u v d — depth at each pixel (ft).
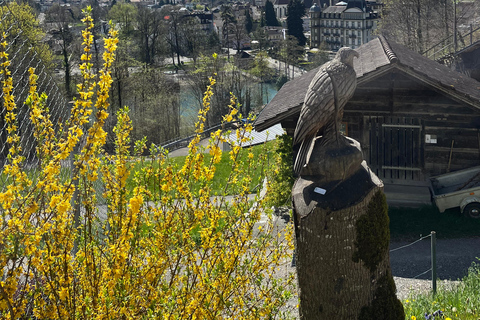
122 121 13.33
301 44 392.27
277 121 43.70
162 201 13.91
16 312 11.14
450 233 40.04
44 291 12.19
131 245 12.98
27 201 10.82
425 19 137.08
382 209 15.37
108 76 11.10
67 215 12.26
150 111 151.33
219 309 14.28
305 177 16.21
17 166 10.92
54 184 10.93
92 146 11.30
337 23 449.48
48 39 145.79
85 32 11.26
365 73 43.47
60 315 11.87
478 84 51.13
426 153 46.24
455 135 45.37
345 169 15.39
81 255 12.84
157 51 280.10
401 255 37.09
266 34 419.13
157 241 13.56
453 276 33.42
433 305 23.66
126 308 12.57
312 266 15.29
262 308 15.61
